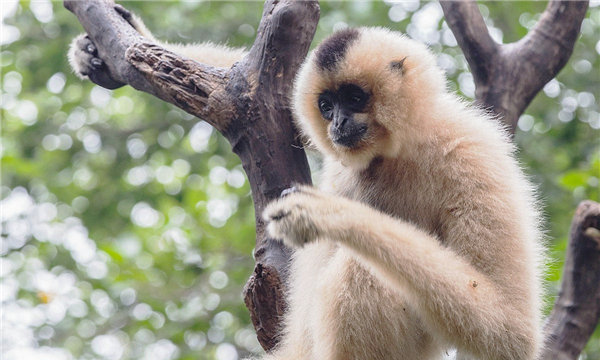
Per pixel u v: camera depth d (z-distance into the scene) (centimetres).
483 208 662
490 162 683
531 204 719
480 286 632
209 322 1367
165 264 1418
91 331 1388
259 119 729
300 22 735
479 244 654
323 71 746
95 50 873
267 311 729
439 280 616
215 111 730
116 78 865
